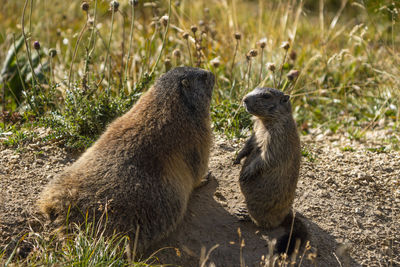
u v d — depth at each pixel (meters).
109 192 5.99
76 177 6.22
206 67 10.61
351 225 7.15
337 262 6.56
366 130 10.25
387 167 8.32
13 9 15.52
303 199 7.47
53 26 14.04
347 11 15.38
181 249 6.46
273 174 6.44
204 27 12.10
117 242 5.96
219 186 7.56
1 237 6.23
